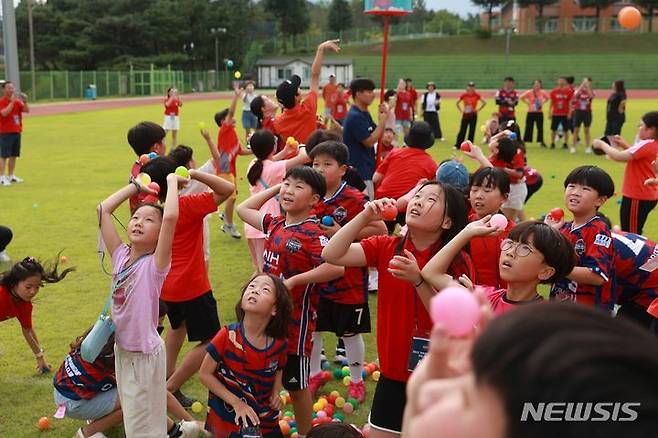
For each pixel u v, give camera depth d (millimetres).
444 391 954
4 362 5777
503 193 5156
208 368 4090
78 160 17672
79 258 8844
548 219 4984
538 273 3520
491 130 11961
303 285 4441
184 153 6277
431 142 7180
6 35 23156
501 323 906
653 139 8172
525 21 87562
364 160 8195
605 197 4781
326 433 3244
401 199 4668
